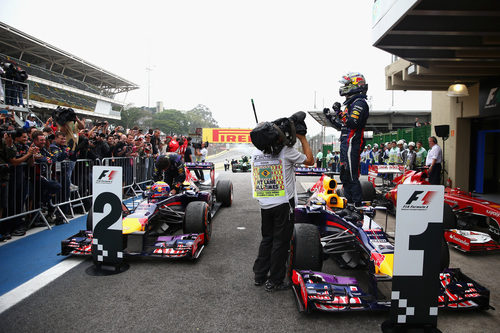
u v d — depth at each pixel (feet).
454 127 31.19
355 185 14.11
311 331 9.15
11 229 17.80
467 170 31.22
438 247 8.51
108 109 126.93
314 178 54.03
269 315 9.98
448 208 17.71
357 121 13.55
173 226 18.49
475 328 9.36
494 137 31.27
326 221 14.32
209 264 14.16
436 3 13.53
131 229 13.53
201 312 10.11
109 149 26.81
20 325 9.27
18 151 18.44
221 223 21.57
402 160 40.06
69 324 9.34
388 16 15.47
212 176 24.59
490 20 15.61
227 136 141.28
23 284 11.98
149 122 221.87
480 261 15.15
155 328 9.18
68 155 22.65
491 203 18.78
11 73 28.73
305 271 10.89
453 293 10.18
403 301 8.54
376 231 11.62
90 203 25.08
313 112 70.23
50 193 20.31
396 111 86.74
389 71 29.25
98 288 11.69
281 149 11.53
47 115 96.37
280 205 11.51
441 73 23.85
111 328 9.15
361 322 9.68
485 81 26.00
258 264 12.23
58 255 14.60
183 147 38.58
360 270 13.70
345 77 14.17
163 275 12.92
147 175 34.68
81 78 131.95
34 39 91.61
